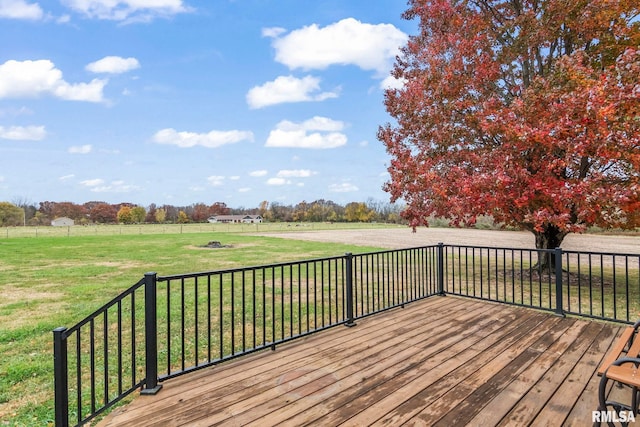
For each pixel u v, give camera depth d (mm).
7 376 3895
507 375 3016
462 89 8781
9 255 18484
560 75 7352
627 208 6773
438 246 6332
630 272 10688
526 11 8617
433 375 3035
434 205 9281
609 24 7730
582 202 6895
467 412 2416
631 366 2125
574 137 6883
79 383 2432
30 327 5875
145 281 2850
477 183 7508
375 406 2516
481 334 4156
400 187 9586
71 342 5129
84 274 12117
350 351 3654
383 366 3248
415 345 3801
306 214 85312
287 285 9500
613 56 7973
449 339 3982
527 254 16500
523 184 7602
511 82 9812
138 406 2580
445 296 6250
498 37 9414
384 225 66375
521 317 4875
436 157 9336
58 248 22719
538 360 3348
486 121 7965
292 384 2900
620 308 6480
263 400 2639
